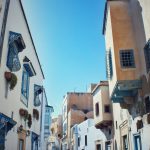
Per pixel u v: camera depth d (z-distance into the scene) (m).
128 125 13.82
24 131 13.04
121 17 13.00
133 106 12.76
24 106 13.09
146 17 10.62
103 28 15.66
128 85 11.66
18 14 11.27
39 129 20.00
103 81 21.05
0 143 8.41
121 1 13.37
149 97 10.47
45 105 27.28
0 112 8.31
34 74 14.51
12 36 9.62
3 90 8.97
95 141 24.36
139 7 11.65
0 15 8.52
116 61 12.08
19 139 12.07
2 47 8.55
